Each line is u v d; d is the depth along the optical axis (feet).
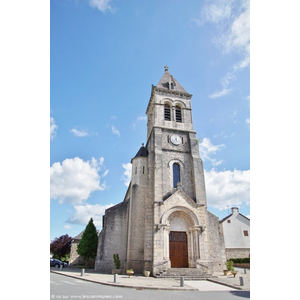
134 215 70.44
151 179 70.44
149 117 96.73
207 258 61.62
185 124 82.89
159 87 88.58
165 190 69.92
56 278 49.75
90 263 93.09
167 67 98.89
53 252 138.72
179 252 63.46
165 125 80.89
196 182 71.72
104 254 69.10
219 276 59.06
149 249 62.13
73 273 62.08
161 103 84.53
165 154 75.46
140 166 77.36
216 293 37.78
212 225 72.90
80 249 94.12
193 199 71.15
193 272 57.82
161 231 61.52
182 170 74.54
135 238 67.82
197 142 78.64
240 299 32.78
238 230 121.39
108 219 73.05
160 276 55.26
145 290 38.60
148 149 83.92
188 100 88.02
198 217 65.62
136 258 65.77
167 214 64.13
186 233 65.72
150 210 66.59
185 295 35.19
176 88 91.30
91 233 95.96
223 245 71.56
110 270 67.51
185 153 77.36
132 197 72.69
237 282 48.47
